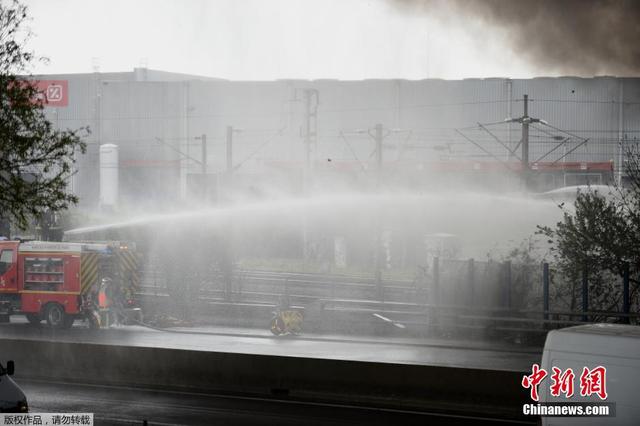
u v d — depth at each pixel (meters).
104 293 64.81
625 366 22.48
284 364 40.59
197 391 41.38
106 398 39.12
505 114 152.38
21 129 37.75
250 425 33.16
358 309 71.75
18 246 65.69
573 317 55.44
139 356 43.50
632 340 22.55
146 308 72.06
